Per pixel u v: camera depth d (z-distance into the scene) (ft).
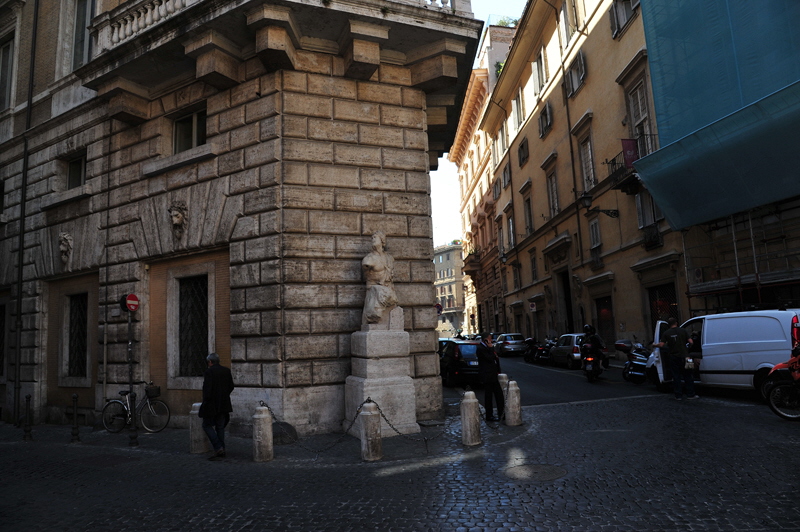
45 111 49.44
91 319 42.55
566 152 85.20
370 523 15.51
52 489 21.33
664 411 31.91
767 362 33.19
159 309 37.11
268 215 31.07
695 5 47.11
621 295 68.64
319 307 30.94
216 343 33.65
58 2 50.14
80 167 46.96
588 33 74.49
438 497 17.60
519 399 30.22
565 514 15.46
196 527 15.90
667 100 51.21
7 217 51.37
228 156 33.32
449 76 34.35
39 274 46.39
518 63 106.93
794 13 39.04
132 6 36.06
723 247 49.62
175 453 27.37
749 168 42.86
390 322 29.35
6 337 50.47
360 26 31.48
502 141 128.77
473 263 163.32
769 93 40.86
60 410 43.83
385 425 27.78
